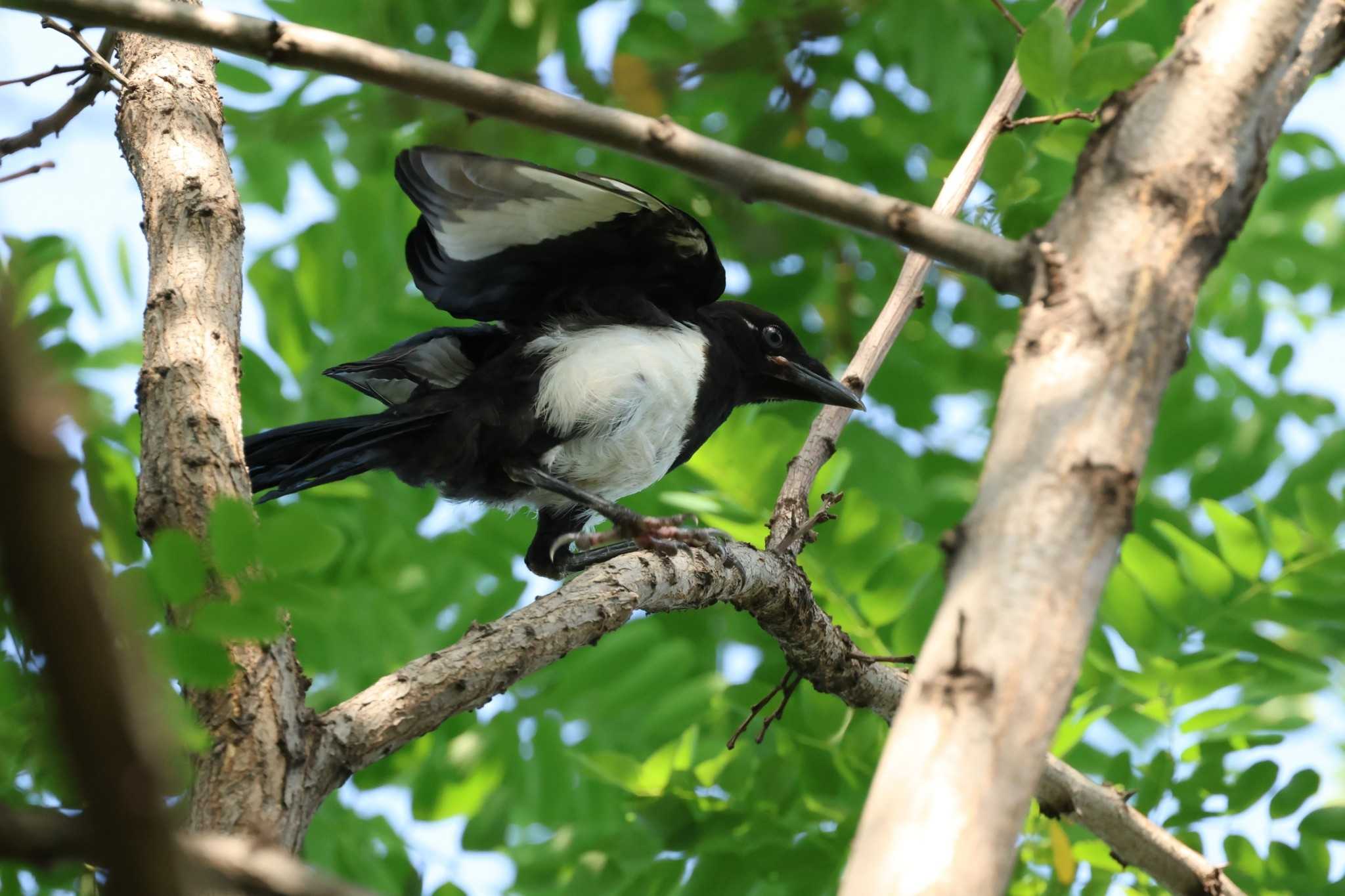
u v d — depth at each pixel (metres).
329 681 10.33
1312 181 12.98
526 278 10.23
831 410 9.05
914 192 13.42
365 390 11.14
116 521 6.93
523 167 7.12
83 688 2.19
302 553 4.65
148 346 6.83
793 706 9.77
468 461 10.18
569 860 9.77
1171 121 4.63
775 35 11.48
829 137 13.41
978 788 3.54
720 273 10.34
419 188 8.66
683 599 7.66
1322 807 8.93
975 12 12.35
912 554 9.51
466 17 11.73
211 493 6.24
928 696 3.71
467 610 11.73
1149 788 9.16
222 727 5.45
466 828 10.10
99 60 8.12
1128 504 4.01
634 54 11.34
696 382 10.71
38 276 9.71
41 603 2.09
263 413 11.67
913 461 13.56
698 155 4.79
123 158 7.99
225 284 7.18
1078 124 6.51
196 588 4.55
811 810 9.40
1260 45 4.79
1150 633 9.17
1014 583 3.83
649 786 9.60
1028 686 3.70
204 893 3.23
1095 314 4.28
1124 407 4.14
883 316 9.19
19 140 8.52
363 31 11.67
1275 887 8.77
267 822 5.29
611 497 10.86
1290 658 8.95
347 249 12.06
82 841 2.52
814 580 9.48
